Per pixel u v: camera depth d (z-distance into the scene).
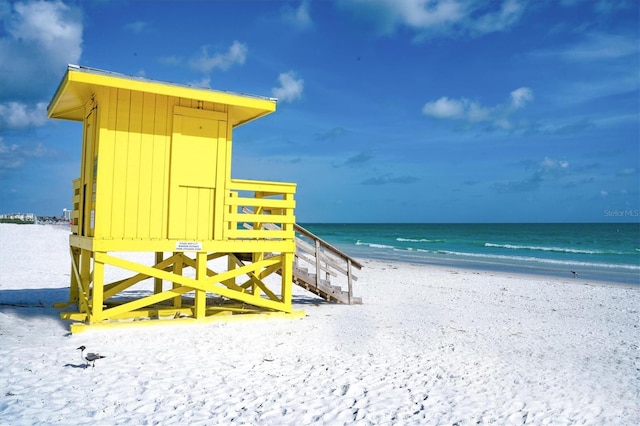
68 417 5.10
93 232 8.76
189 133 9.21
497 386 6.75
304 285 12.55
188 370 6.78
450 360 7.91
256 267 9.97
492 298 15.49
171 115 9.11
